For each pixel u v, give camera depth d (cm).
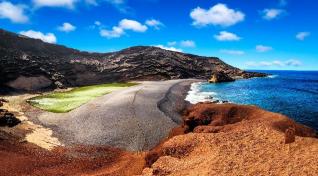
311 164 1734
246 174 1784
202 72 17338
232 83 13038
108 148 3844
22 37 14225
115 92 7612
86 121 4891
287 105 6888
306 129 2611
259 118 2791
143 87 8744
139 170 2603
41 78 9394
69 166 3234
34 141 4016
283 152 1948
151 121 4772
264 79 17025
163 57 17112
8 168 2991
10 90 8188
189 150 2252
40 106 6109
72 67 12531
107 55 17875
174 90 8700
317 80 18088
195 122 3075
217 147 2169
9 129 4366
